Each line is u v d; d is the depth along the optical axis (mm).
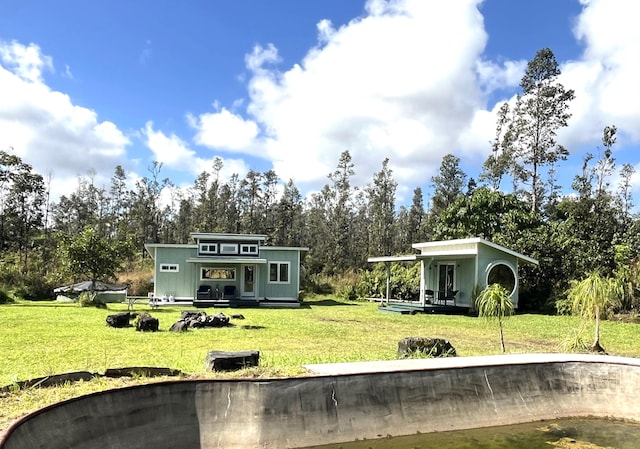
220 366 7285
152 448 5477
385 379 6891
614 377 7887
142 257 42906
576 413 7699
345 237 54000
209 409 6016
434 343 9625
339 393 6586
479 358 8266
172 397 5895
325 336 13727
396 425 6680
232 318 18031
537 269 24859
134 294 29672
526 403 7547
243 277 26312
